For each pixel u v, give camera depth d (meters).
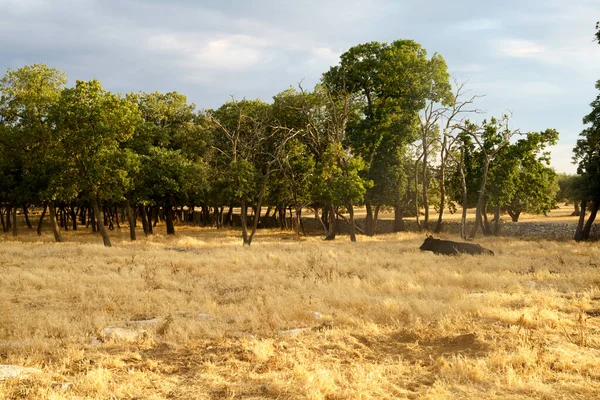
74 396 6.12
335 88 46.91
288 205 54.72
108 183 35.31
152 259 22.80
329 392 6.25
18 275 17.09
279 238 45.66
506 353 7.64
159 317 10.87
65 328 9.90
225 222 77.00
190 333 9.49
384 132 43.84
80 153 34.34
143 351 8.48
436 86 43.16
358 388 6.32
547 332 9.05
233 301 13.08
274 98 46.81
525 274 17.09
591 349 7.95
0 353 8.37
